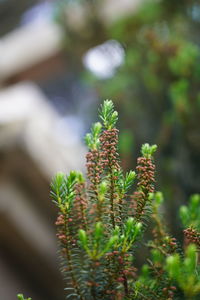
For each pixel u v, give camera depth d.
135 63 2.02
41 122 2.36
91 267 0.54
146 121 1.99
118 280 0.56
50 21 2.63
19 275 2.89
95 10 2.32
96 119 2.74
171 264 0.50
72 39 2.50
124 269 0.57
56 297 2.95
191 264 0.50
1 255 2.82
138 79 2.02
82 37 2.43
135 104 2.04
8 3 3.47
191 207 0.74
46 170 2.38
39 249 2.73
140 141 1.99
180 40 1.88
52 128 2.49
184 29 1.99
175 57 1.78
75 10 2.45
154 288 0.59
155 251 0.64
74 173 0.57
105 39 2.34
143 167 0.58
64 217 0.56
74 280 0.56
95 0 2.35
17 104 2.26
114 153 0.58
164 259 0.64
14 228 2.60
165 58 1.82
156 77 1.86
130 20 2.13
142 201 0.58
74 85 5.12
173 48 1.81
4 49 2.78
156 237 0.68
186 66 1.63
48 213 2.67
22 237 2.66
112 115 0.58
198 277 0.53
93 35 2.35
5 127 2.19
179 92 1.51
